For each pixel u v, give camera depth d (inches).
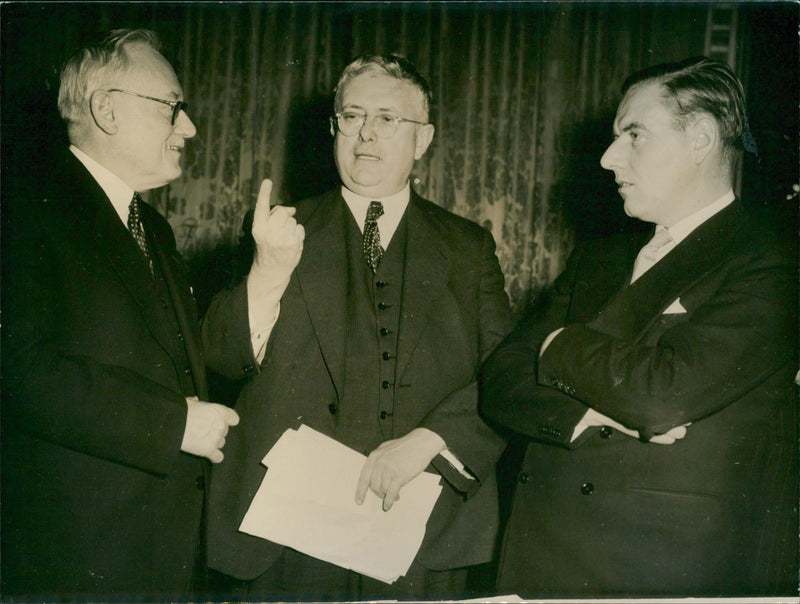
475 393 77.4
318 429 76.4
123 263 70.3
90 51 74.9
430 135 84.4
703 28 176.2
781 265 63.0
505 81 182.9
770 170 142.4
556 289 77.0
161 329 71.9
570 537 65.6
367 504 74.1
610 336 64.5
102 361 67.7
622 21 180.2
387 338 78.7
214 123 181.8
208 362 77.3
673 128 65.4
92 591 66.1
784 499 63.4
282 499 73.1
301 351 77.3
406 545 73.6
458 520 78.0
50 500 66.1
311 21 182.2
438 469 76.9
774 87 144.5
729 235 65.7
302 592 75.5
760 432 63.6
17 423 65.5
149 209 83.0
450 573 78.9
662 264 66.7
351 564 72.1
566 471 66.9
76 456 67.0
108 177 75.7
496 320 82.0
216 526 74.7
